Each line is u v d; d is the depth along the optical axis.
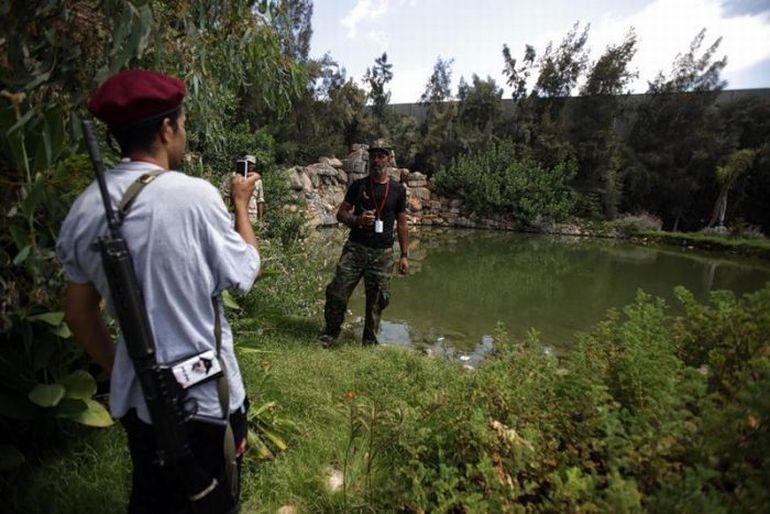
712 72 19.45
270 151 8.55
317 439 2.10
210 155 6.48
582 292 7.90
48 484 1.58
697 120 19.86
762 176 18.44
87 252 0.99
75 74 1.46
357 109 23.16
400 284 7.97
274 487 1.76
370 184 3.99
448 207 19.56
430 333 5.25
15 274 1.57
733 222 17.88
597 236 17.70
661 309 2.10
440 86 25.11
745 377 1.59
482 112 22.77
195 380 1.02
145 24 1.37
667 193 20.02
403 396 2.62
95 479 1.65
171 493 1.12
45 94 1.43
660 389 1.51
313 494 1.73
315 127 21.36
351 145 23.12
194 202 1.01
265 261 4.49
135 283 0.94
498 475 1.45
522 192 18.53
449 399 1.92
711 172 19.38
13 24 1.31
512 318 6.04
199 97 2.15
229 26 2.01
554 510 1.32
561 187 18.98
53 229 1.58
